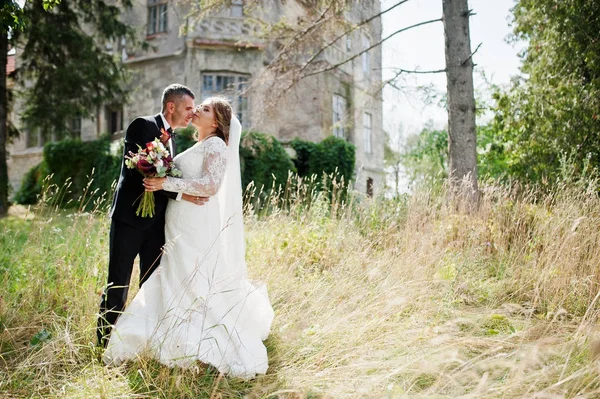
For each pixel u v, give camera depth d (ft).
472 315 12.56
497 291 14.80
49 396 8.55
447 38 23.32
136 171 10.68
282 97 27.61
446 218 18.61
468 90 23.08
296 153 49.78
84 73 42.60
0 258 15.79
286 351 10.79
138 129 10.94
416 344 10.61
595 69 26.89
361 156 60.95
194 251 10.53
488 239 17.72
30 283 12.87
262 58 51.98
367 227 19.49
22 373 9.05
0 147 40.96
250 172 43.29
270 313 11.57
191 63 50.93
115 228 10.68
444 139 85.05
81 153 47.73
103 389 8.52
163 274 10.59
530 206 19.08
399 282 13.97
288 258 16.31
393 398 8.13
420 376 9.28
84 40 43.24
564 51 28.27
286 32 27.27
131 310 10.44
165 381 9.05
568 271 13.89
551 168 27.86
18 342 10.64
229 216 11.31
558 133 27.78
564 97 27.94
